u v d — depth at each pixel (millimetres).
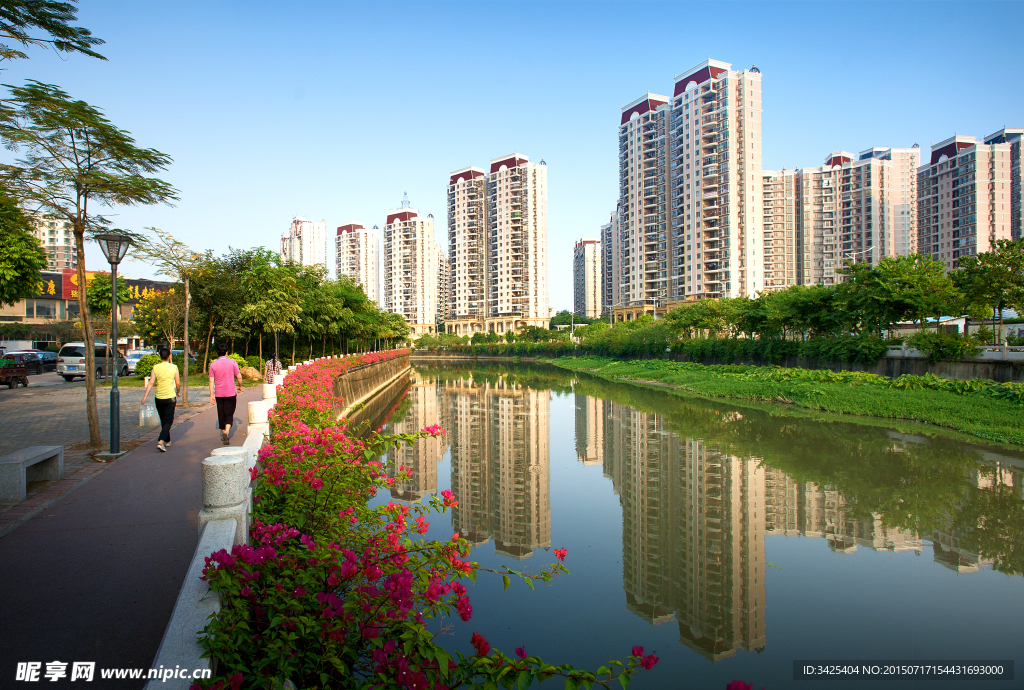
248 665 3764
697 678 7227
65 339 47875
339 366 24250
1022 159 93312
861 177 105250
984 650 7793
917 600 9297
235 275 34438
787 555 11320
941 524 12648
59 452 8664
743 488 15773
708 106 85188
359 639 4523
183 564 5551
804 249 108062
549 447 23391
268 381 24078
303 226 146625
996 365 24969
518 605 9445
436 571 5922
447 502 7066
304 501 6645
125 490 8039
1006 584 9781
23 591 4980
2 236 20203
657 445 21891
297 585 4543
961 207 98250
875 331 33844
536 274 127438
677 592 9859
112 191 10641
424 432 7801
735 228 82688
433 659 4453
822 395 29062
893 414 24938
